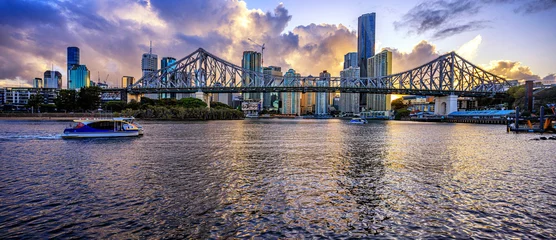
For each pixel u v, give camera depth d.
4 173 27.83
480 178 27.56
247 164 32.75
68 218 17.53
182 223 17.08
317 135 73.44
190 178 26.28
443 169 31.42
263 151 42.78
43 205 19.45
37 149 42.94
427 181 26.31
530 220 18.03
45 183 24.41
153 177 26.55
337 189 23.55
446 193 22.84
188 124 117.25
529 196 22.31
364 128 113.69
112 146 46.66
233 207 19.42
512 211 19.38
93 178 26.09
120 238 15.39
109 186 23.64
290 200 20.86
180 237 15.52
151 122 131.25
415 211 19.23
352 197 21.67
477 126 135.38
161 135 65.81
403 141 60.34
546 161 36.75
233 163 33.25
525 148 49.59
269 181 25.58
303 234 16.02
